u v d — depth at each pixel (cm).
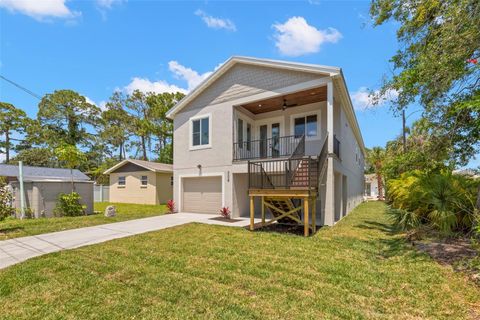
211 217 971
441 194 577
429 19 496
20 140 2769
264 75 936
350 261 430
